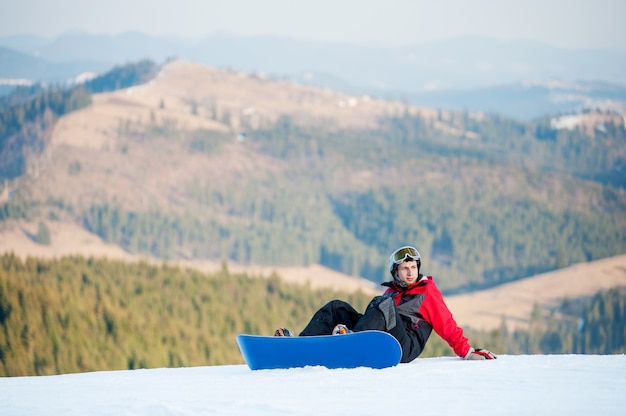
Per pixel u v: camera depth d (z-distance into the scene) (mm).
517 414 6715
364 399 7719
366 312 11195
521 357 11836
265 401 7754
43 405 8305
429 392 8078
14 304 155625
